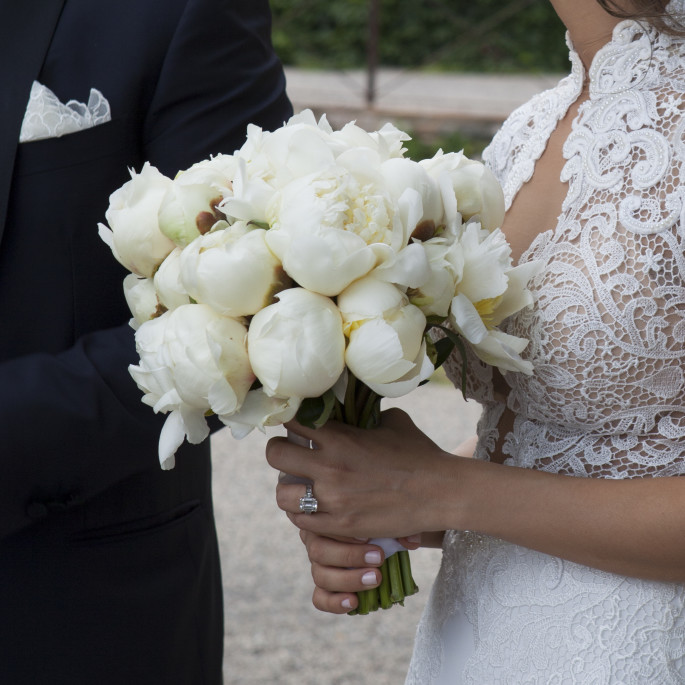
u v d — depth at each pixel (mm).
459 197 1288
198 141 1607
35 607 1604
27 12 1563
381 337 1124
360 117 8641
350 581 1435
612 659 1381
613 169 1385
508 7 11898
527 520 1365
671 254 1326
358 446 1380
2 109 1531
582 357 1364
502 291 1234
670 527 1303
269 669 3217
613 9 1399
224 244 1149
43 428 1460
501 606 1477
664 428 1385
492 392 1557
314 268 1113
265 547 3898
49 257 1558
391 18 12133
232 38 1632
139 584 1673
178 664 1749
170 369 1177
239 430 1204
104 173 1573
